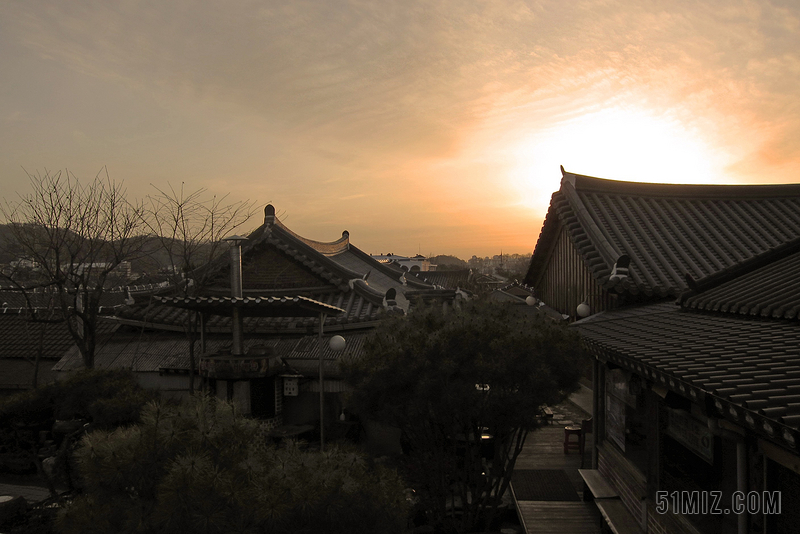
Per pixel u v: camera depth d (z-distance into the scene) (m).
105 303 19.19
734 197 14.13
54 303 14.07
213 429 4.08
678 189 14.38
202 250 15.34
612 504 7.52
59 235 12.28
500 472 7.25
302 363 12.46
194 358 12.88
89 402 9.62
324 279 14.44
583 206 13.11
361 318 13.18
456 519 7.78
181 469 3.55
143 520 3.53
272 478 3.67
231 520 3.42
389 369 6.41
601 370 8.99
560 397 6.54
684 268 11.08
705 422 5.05
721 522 4.73
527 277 19.52
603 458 8.57
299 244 14.87
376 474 4.46
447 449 7.71
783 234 12.37
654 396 6.35
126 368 11.41
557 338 6.92
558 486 9.64
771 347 4.47
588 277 13.02
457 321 6.94
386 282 23.30
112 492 3.83
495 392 6.18
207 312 12.11
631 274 10.61
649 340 6.16
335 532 3.77
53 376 16.12
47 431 12.31
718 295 7.21
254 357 11.46
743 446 4.16
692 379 4.00
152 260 17.25
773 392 3.29
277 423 12.02
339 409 12.57
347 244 27.02
